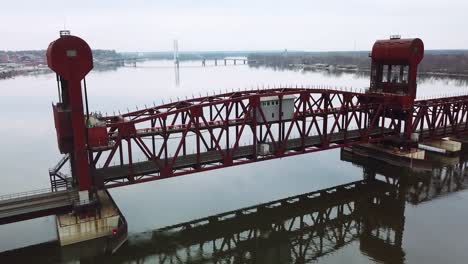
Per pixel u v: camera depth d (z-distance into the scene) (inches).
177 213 1881.2
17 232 1657.2
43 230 1674.5
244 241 1649.9
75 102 1439.5
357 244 1615.4
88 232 1505.9
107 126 1560.0
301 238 1669.5
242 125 1873.8
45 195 1569.9
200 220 1815.9
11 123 4288.9
